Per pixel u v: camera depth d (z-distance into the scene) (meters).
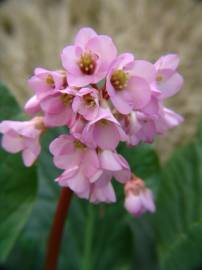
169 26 0.31
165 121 0.12
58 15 0.33
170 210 0.17
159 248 0.17
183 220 0.16
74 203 0.17
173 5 0.33
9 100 0.15
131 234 0.17
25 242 0.17
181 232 0.16
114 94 0.11
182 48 0.30
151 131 0.11
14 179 0.15
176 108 0.28
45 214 0.17
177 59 0.11
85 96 0.11
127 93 0.11
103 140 0.11
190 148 0.17
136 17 0.31
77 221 0.17
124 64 0.11
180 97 0.28
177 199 0.17
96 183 0.11
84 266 0.17
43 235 0.17
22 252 0.17
